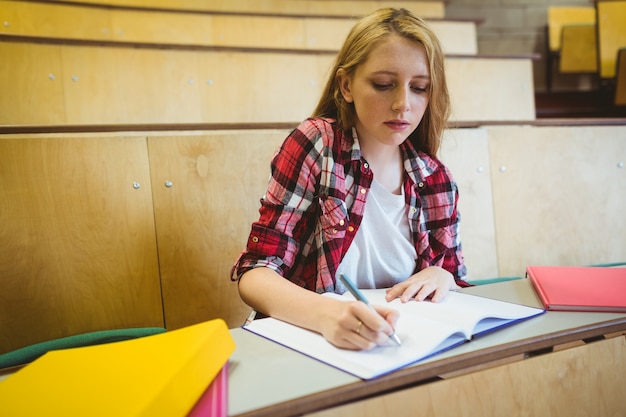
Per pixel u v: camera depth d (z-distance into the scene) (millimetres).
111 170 1041
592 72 3529
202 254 1109
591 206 1384
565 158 1367
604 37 3404
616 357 583
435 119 859
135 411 397
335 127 850
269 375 486
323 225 829
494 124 1346
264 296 675
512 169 1331
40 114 1621
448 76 2016
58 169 1002
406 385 499
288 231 795
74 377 470
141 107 1753
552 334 570
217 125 1181
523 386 530
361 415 453
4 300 970
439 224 914
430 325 562
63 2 2408
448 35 2809
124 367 477
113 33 2529
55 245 1002
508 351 535
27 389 454
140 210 1062
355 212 836
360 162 839
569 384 555
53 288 1002
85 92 1676
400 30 728
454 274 929
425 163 891
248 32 2725
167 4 2992
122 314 1052
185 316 1099
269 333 600
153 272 1073
